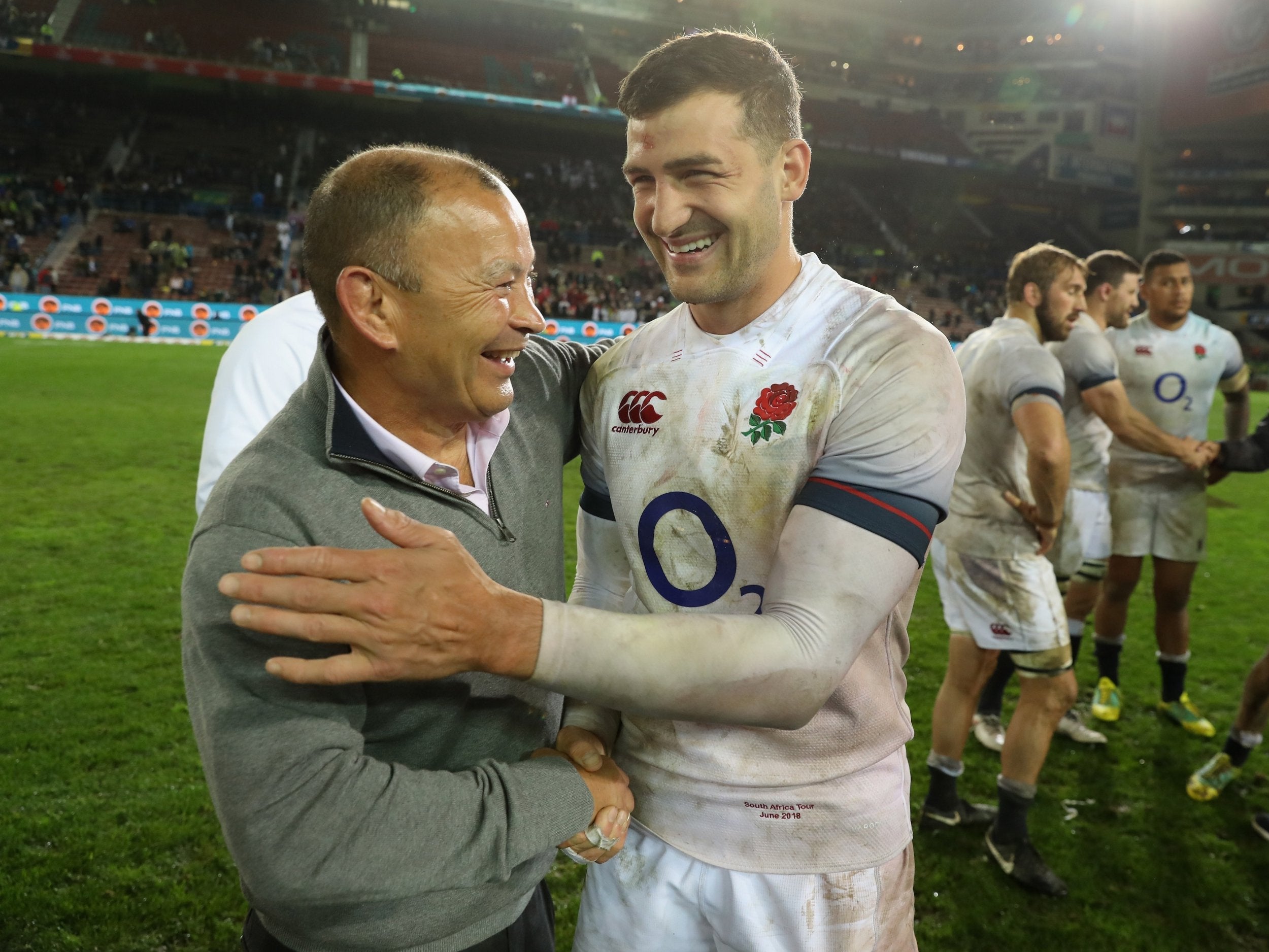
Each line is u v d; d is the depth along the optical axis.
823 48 38.56
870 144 34.75
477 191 1.20
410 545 1.09
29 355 16.41
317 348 1.29
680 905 1.55
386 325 1.20
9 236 23.52
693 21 37.69
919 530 1.23
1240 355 3.95
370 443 1.25
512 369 1.29
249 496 1.16
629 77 1.29
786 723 1.19
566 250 29.50
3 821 2.93
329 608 1.03
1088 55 36.66
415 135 32.88
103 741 3.46
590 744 1.43
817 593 1.19
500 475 1.39
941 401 1.25
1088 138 36.62
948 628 5.09
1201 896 2.73
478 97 29.86
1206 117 35.41
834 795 1.45
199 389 12.99
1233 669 4.52
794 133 1.29
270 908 1.17
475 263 1.18
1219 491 9.38
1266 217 36.03
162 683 3.98
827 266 1.43
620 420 1.48
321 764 1.11
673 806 1.49
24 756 3.33
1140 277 3.75
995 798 3.28
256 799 1.09
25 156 27.17
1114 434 3.66
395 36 35.16
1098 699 3.96
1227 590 5.91
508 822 1.21
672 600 1.47
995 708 3.76
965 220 37.97
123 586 5.21
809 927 1.46
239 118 31.30
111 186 27.33
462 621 1.08
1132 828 3.08
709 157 1.21
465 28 35.97
